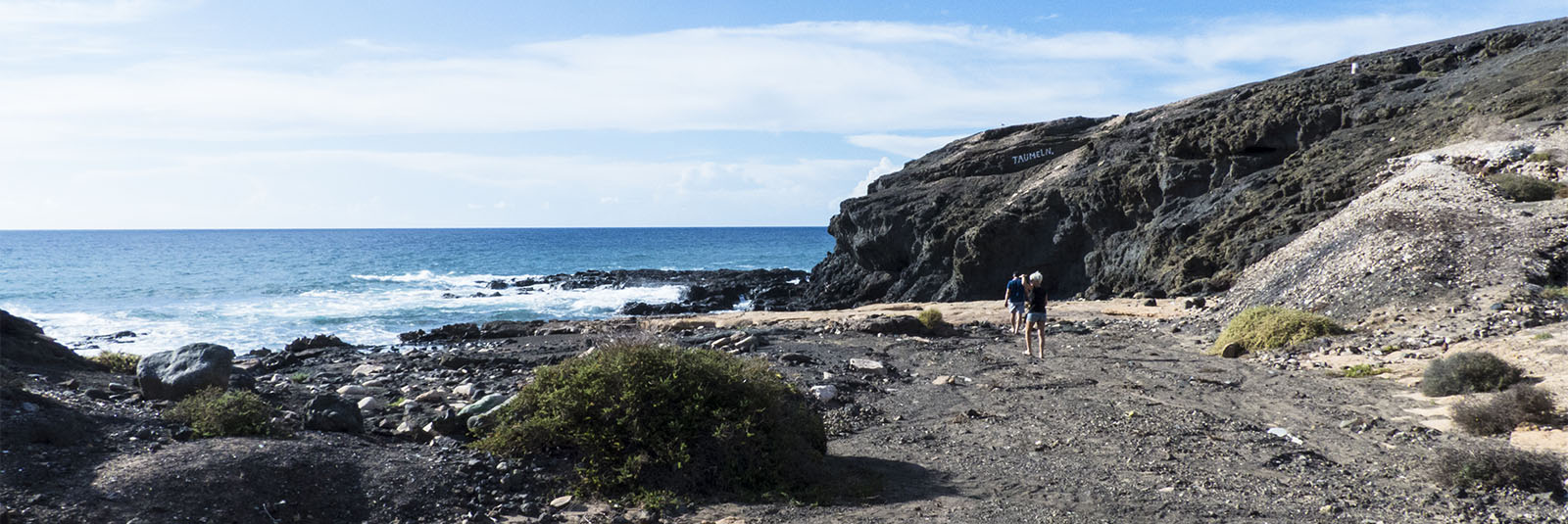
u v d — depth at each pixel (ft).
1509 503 22.57
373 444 25.57
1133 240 143.33
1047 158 200.75
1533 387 34.40
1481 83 132.67
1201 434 32.30
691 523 21.43
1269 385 43.98
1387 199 91.76
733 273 249.75
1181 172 145.89
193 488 19.80
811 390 40.78
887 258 189.37
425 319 145.38
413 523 20.71
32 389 27.30
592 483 23.63
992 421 35.40
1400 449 29.73
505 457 24.80
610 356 26.81
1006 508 22.66
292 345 75.61
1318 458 28.35
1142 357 56.29
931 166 213.87
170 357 30.63
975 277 165.27
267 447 22.57
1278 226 111.55
